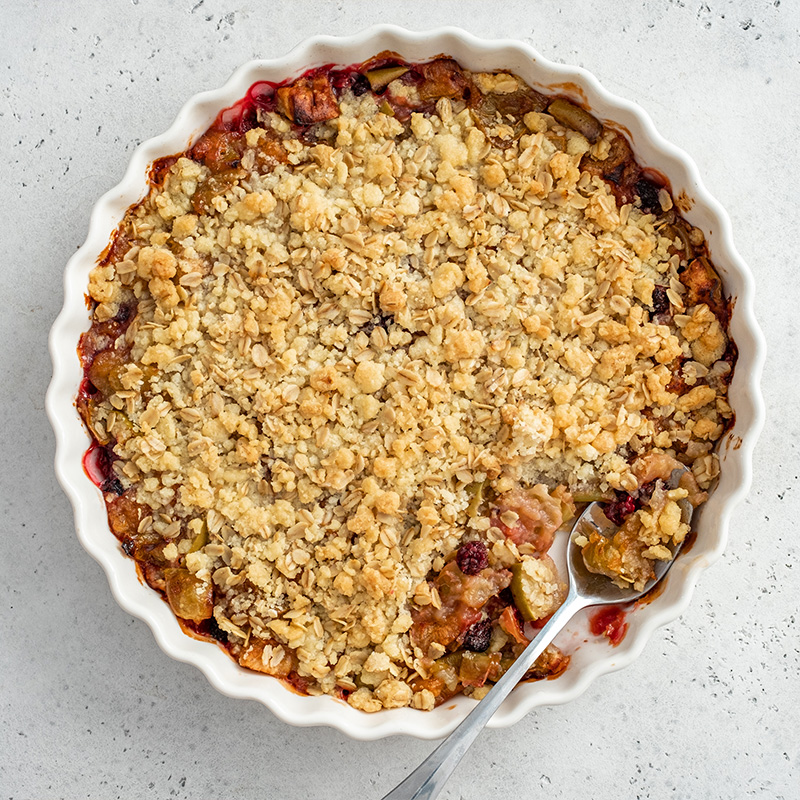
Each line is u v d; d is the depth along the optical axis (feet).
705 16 1.75
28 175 1.75
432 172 1.62
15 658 1.74
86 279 1.60
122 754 1.74
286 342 1.61
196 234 1.61
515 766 1.73
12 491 1.74
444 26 1.68
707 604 1.74
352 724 1.56
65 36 1.75
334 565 1.60
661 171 1.61
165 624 1.60
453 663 1.60
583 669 1.58
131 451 1.61
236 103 1.60
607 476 1.60
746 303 1.57
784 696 1.73
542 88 1.60
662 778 1.73
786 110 1.74
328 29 1.75
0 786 1.73
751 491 1.73
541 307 1.61
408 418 1.60
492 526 1.61
